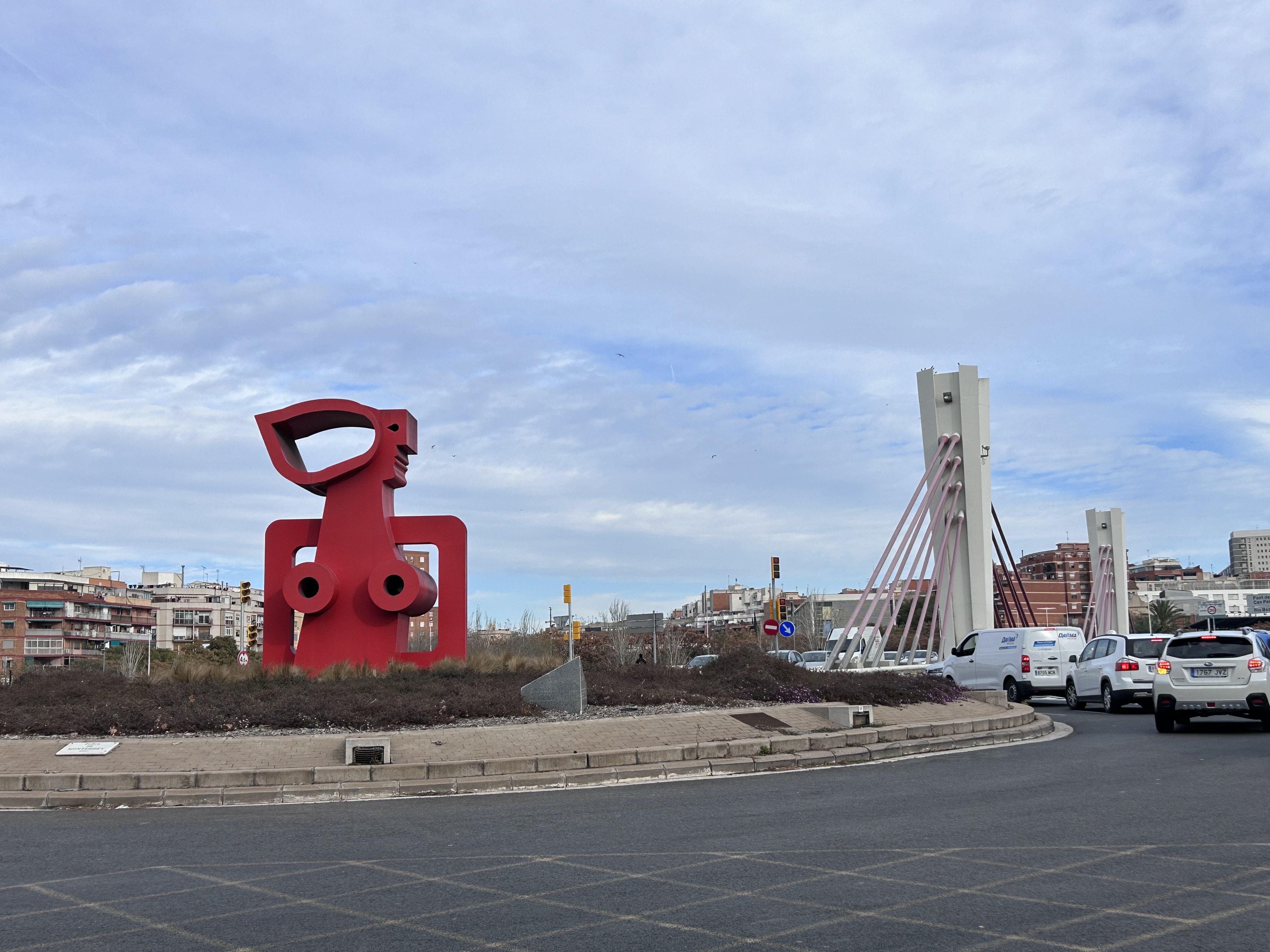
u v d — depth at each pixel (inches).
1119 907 265.6
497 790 498.0
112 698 698.2
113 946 245.6
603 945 240.8
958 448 1753.2
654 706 729.0
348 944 244.4
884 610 1518.2
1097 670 961.5
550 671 881.5
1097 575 3026.6
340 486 952.3
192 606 5128.0
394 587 933.8
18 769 508.7
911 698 802.2
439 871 319.0
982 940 239.5
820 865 319.0
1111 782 485.7
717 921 258.8
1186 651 715.4
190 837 386.3
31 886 306.7
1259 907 263.4
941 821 390.3
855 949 234.4
